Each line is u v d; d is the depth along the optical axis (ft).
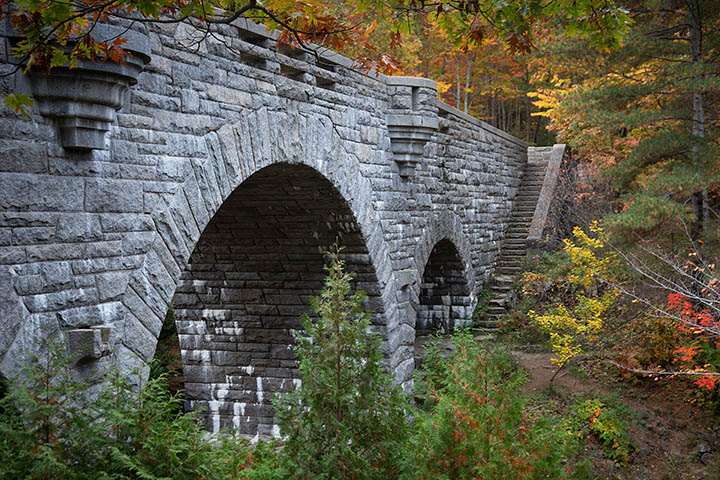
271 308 49.21
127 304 22.98
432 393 23.16
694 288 49.42
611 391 50.78
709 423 47.88
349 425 20.20
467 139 63.82
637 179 53.16
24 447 16.14
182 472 17.75
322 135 36.83
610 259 55.21
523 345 60.18
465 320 66.18
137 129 23.56
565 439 22.86
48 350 17.99
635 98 54.08
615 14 16.46
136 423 17.78
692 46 53.42
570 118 74.43
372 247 43.88
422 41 96.43
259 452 22.72
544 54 58.29
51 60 16.98
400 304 48.60
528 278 66.33
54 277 20.31
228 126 28.55
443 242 61.05
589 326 51.42
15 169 19.24
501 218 76.38
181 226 25.59
